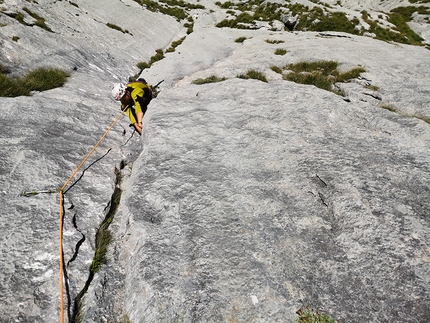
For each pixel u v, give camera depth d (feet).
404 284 10.43
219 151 18.48
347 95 32.09
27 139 19.27
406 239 12.07
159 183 15.84
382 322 9.39
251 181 15.70
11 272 11.29
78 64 43.47
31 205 14.35
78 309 11.02
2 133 19.12
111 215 15.93
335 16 97.76
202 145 19.20
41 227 13.37
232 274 11.00
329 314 9.68
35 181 15.84
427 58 43.88
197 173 16.52
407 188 14.88
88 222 14.73
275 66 42.91
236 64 45.88
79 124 24.02
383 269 10.98
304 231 12.78
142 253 12.06
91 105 29.17
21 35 41.60
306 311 9.75
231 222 13.26
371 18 103.24
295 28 98.78
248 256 11.68
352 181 15.26
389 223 12.80
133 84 23.89
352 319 9.53
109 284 12.04
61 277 11.46
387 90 31.78
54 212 14.35
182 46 78.02
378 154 17.81
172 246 12.32
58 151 18.95
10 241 12.39
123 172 19.94
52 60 40.11
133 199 15.21
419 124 20.98
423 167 16.47
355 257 11.55
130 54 64.54
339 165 16.62
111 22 78.48
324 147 18.40
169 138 19.79
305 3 109.19
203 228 13.05
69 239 13.17
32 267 11.68
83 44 53.42
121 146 22.72
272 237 12.46
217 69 43.37
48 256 12.23
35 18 51.60
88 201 15.94
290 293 10.29
